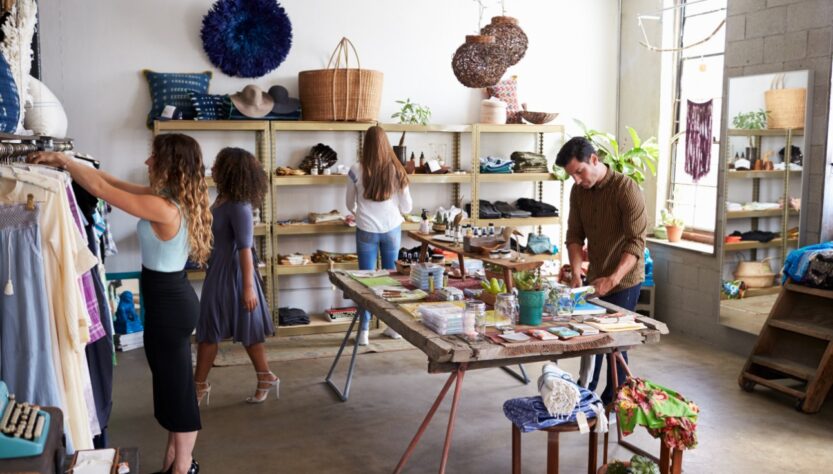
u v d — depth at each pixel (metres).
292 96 6.65
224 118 6.25
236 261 4.54
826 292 4.88
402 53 6.93
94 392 3.25
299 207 6.79
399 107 7.00
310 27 6.64
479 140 6.89
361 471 3.87
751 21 5.80
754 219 5.80
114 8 6.12
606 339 3.46
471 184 6.88
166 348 3.26
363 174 5.98
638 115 7.44
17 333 2.60
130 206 3.04
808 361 5.02
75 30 6.05
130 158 6.29
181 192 3.16
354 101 6.33
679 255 6.65
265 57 6.41
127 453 2.32
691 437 3.03
